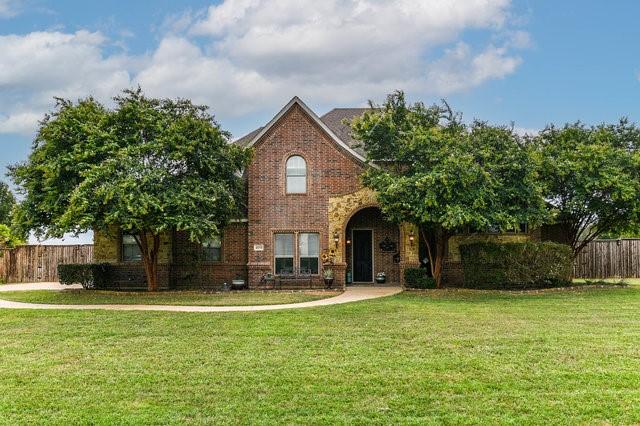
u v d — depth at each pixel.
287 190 25.20
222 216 23.02
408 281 23.75
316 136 25.31
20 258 30.50
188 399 8.06
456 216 20.06
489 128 22.50
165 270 25.27
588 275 29.81
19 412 7.57
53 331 13.57
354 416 7.25
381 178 21.89
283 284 24.80
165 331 13.41
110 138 21.11
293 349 11.24
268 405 7.73
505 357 10.29
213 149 22.66
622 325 13.70
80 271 24.61
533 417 7.13
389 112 22.92
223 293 22.69
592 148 22.84
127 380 9.08
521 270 22.45
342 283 24.61
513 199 21.95
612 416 7.12
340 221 24.97
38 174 21.72
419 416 7.25
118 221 20.22
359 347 11.34
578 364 9.70
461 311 16.39
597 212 24.20
